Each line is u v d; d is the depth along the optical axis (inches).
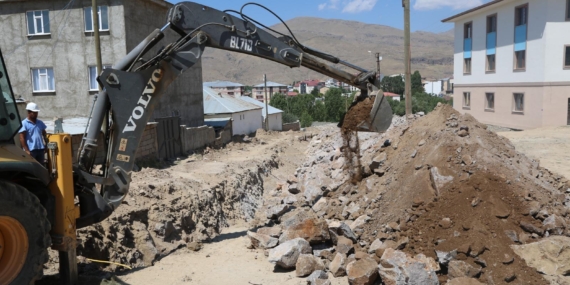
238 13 311.9
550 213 280.2
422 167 343.3
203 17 302.4
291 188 521.3
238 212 580.1
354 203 381.7
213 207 521.7
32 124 324.5
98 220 274.2
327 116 2578.7
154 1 1001.5
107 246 333.4
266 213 484.1
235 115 1445.6
